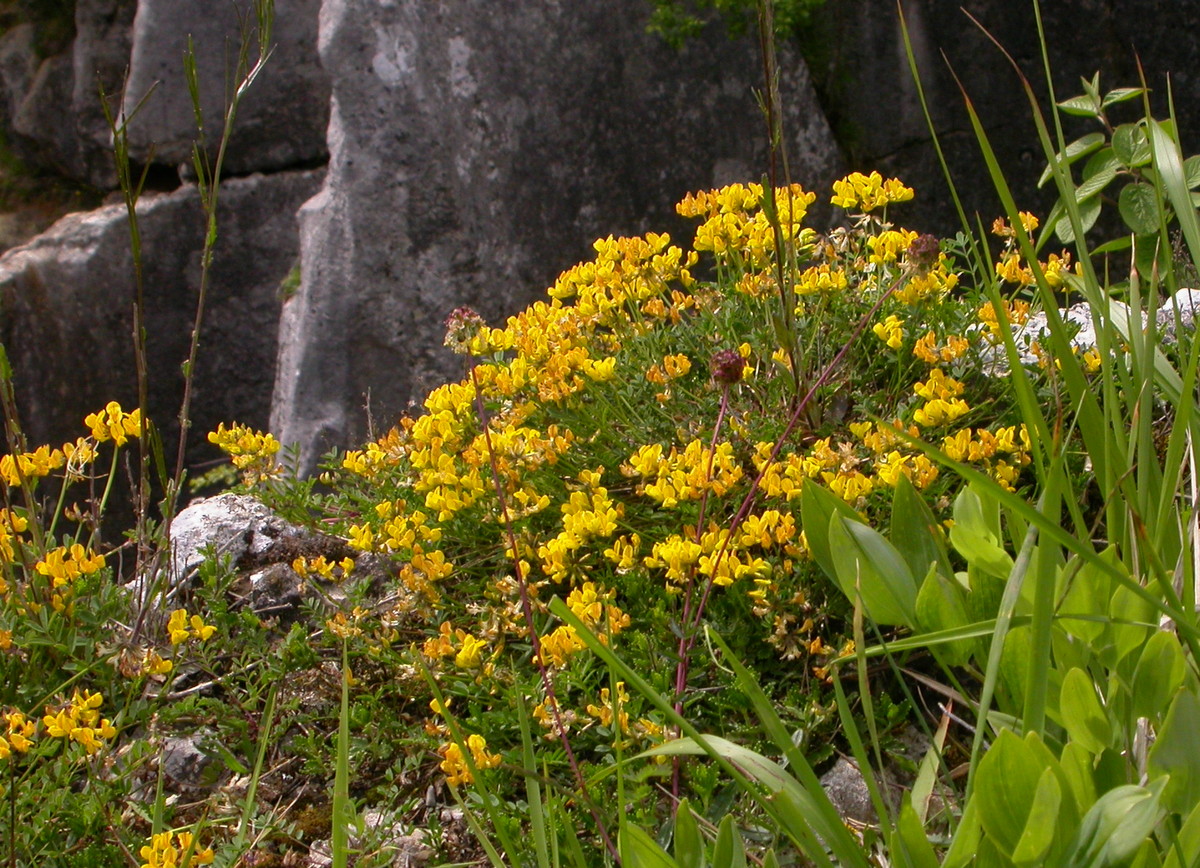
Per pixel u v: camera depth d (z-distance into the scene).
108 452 8.23
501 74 6.92
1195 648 1.37
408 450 2.96
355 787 2.32
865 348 2.95
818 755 2.11
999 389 2.79
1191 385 1.61
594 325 3.09
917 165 7.53
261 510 3.25
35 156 9.17
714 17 7.20
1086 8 7.44
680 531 2.59
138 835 2.25
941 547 1.81
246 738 2.36
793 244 2.74
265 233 8.48
